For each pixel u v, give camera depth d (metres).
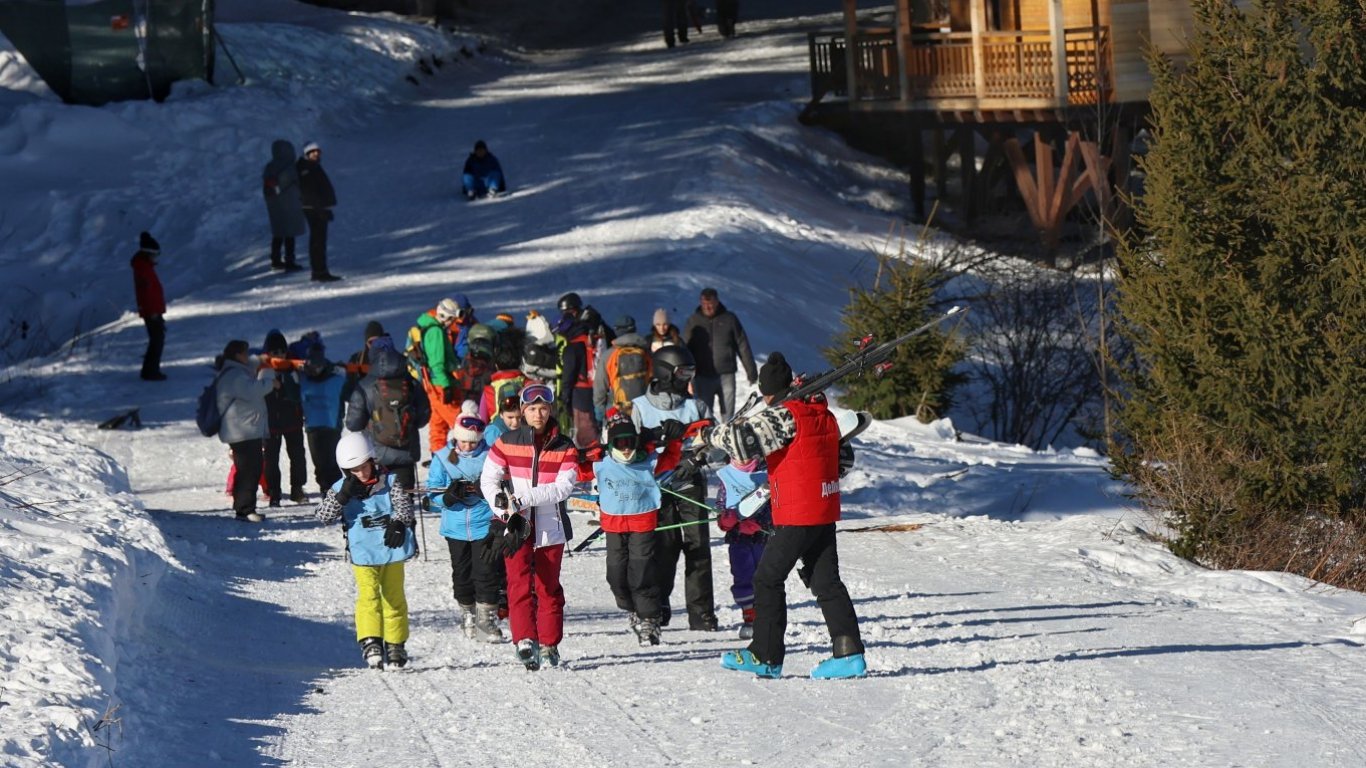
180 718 11.62
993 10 58.38
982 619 15.69
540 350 24.22
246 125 61.22
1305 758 10.32
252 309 41.94
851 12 58.50
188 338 39.88
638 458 15.03
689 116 64.12
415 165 58.75
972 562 19.27
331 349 37.78
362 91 68.62
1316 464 20.09
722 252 46.34
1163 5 50.69
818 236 51.66
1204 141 21.00
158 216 54.38
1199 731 11.05
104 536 16.02
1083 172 55.38
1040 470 27.92
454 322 27.06
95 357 38.34
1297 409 20.20
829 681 13.12
